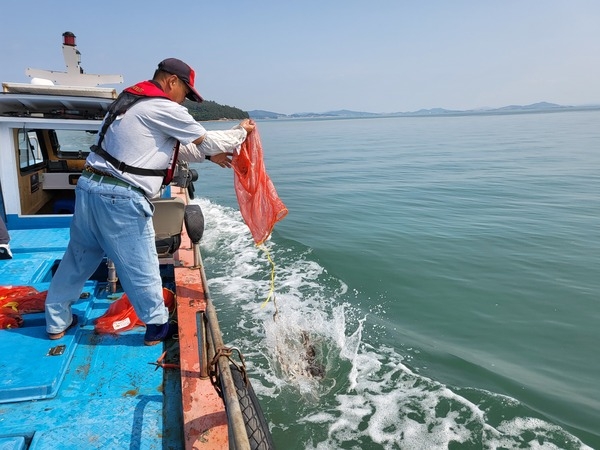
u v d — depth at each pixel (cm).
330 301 681
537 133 5784
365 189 1752
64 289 322
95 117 636
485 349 565
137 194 287
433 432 411
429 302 698
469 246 973
